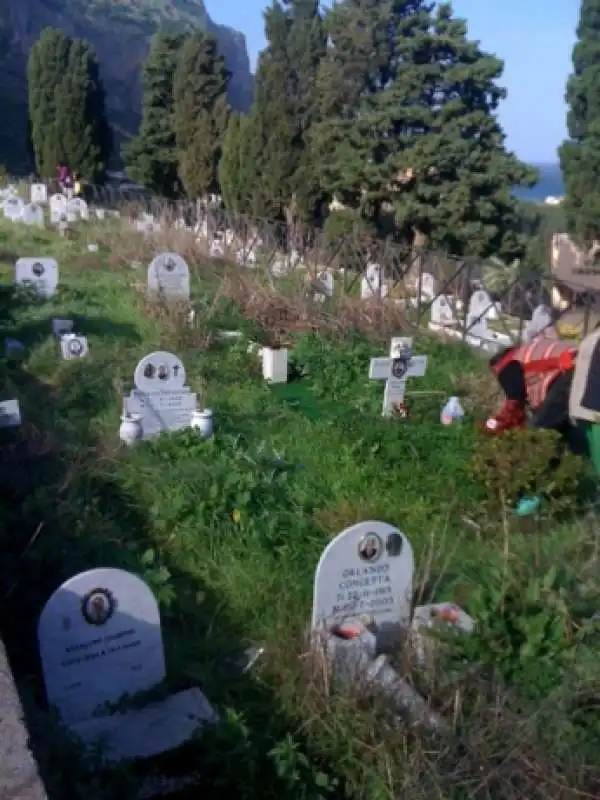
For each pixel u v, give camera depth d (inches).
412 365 255.1
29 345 292.2
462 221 585.0
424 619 130.7
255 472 183.2
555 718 108.8
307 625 131.6
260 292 356.8
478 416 243.9
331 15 641.6
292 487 187.0
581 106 587.5
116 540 152.9
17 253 482.6
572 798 96.9
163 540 162.2
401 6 626.8
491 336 378.3
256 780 101.3
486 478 184.2
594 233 575.2
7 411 172.9
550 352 210.1
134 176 854.5
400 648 128.0
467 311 393.4
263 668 124.4
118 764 100.7
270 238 533.0
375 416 242.5
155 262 362.3
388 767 100.0
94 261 464.8
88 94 892.6
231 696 119.3
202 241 510.3
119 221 611.8
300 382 286.4
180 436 206.1
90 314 339.6
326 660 116.5
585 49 577.9
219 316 336.5
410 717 109.9
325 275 422.3
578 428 195.6
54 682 112.0
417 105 608.7
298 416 243.6
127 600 114.4
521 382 201.9
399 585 134.0
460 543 168.6
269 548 160.2
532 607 129.6
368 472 199.3
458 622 130.6
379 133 613.0
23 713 91.4
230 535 163.5
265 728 111.6
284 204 670.5
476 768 100.6
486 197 589.9
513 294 416.8
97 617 112.8
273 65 679.7
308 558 157.8
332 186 622.2
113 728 109.5
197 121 798.5
